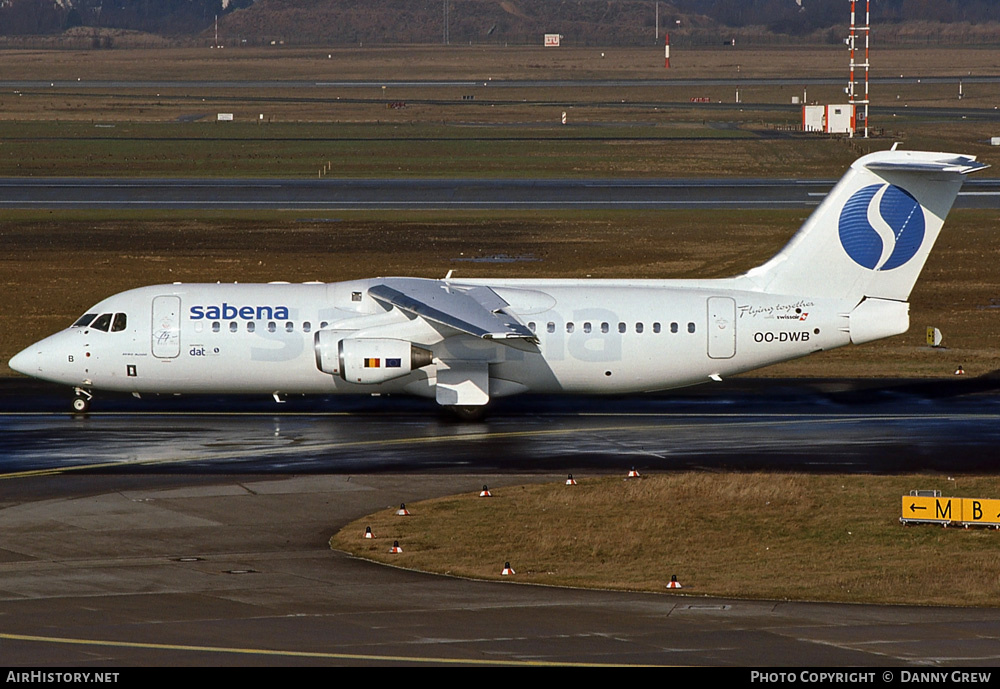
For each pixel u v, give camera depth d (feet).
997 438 565.94
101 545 389.19
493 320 558.97
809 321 615.16
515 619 300.81
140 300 616.80
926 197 607.37
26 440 549.54
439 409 631.97
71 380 612.29
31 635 280.92
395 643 274.98
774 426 592.60
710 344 614.75
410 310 562.25
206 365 610.65
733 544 396.78
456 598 325.83
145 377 612.29
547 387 621.72
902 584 347.36
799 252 617.62
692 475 484.74
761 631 288.71
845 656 265.13
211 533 406.21
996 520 410.31
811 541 400.47
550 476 491.31
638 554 384.06
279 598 323.57
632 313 614.34
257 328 609.01
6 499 446.60
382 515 430.20
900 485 473.67
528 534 406.00
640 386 625.00
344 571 359.66
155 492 459.32
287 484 474.08
